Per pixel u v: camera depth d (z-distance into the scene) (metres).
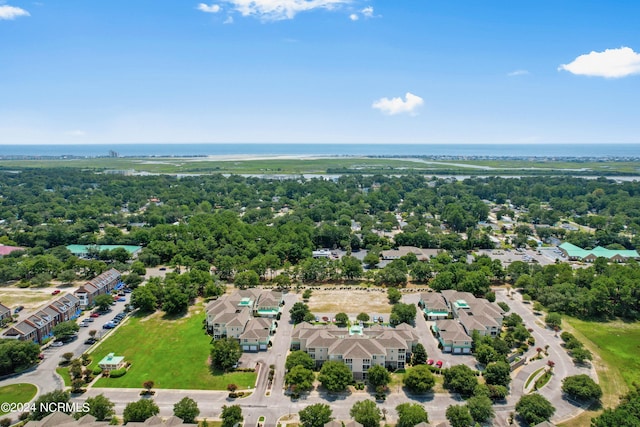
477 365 154.38
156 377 146.75
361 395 137.50
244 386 141.88
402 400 134.12
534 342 172.62
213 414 127.25
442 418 124.75
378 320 189.50
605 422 115.44
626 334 182.38
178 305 197.12
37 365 153.50
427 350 164.88
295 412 128.38
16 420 123.12
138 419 117.81
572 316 199.00
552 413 122.50
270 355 161.38
